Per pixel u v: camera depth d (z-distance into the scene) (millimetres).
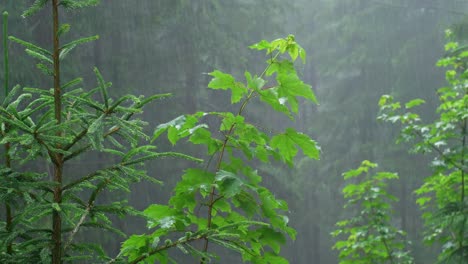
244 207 2623
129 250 2418
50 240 1888
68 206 1846
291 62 2594
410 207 19078
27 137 1743
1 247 1782
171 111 14688
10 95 1900
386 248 5859
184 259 14086
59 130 1874
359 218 6098
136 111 1889
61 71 11078
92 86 12797
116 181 1977
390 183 18641
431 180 5730
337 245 6172
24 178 1885
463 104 5367
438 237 5938
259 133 2631
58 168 1951
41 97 2006
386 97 5738
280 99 2480
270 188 16297
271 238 2580
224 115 2596
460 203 5215
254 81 2529
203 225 2670
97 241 10516
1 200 1785
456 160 5570
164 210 2613
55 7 1949
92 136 1800
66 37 11625
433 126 5566
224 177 2414
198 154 14500
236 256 15445
